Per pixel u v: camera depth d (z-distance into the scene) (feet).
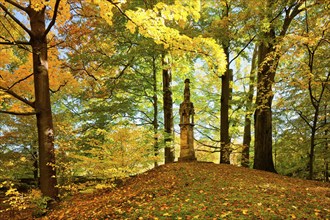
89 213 22.68
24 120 41.93
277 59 39.83
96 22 36.86
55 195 26.35
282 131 67.46
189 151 44.60
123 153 31.89
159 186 28.32
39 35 26.37
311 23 39.17
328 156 55.52
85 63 41.06
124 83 52.44
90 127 51.21
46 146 25.98
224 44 46.34
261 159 45.88
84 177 44.04
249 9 42.45
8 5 31.89
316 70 47.14
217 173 32.81
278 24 45.14
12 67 41.24
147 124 64.95
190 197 23.12
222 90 54.90
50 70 30.71
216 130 73.46
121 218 19.98
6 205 35.27
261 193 23.35
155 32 20.79
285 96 51.47
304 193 24.17
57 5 23.39
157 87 66.39
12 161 41.55
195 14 20.10
